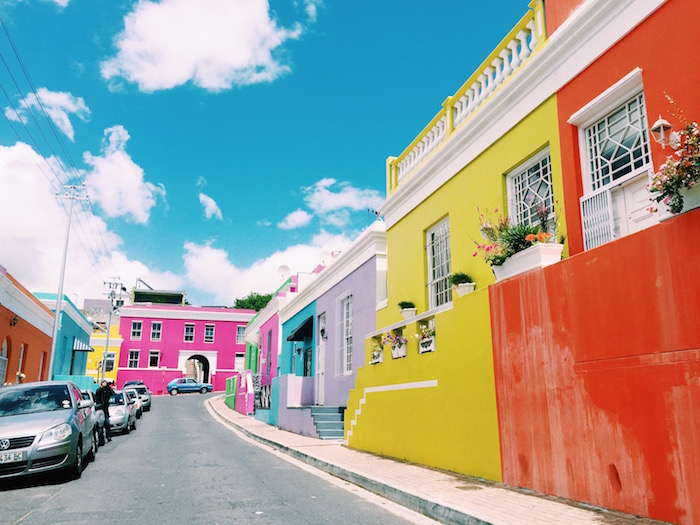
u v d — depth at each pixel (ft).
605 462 19.57
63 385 35.19
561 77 26.09
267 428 65.46
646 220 21.75
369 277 50.55
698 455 16.28
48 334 96.48
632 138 22.82
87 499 24.80
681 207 17.22
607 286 19.98
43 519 21.03
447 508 20.56
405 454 34.53
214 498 24.81
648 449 17.92
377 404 39.29
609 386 19.60
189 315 178.81
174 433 61.82
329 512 22.27
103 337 171.73
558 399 21.99
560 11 26.76
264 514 21.70
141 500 24.44
